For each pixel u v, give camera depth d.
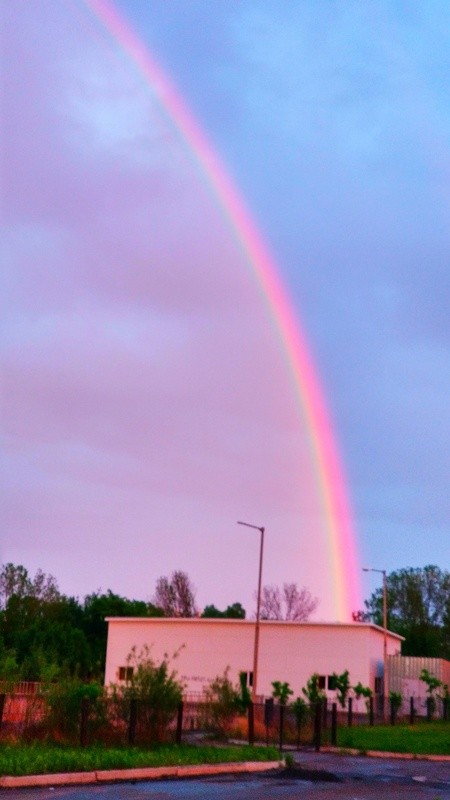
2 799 14.36
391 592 108.06
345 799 16.22
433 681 57.81
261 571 48.69
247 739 28.84
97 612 84.31
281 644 60.50
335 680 52.94
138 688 23.53
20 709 22.50
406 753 27.45
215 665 61.12
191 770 19.69
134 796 15.49
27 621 76.44
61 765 17.92
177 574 104.06
